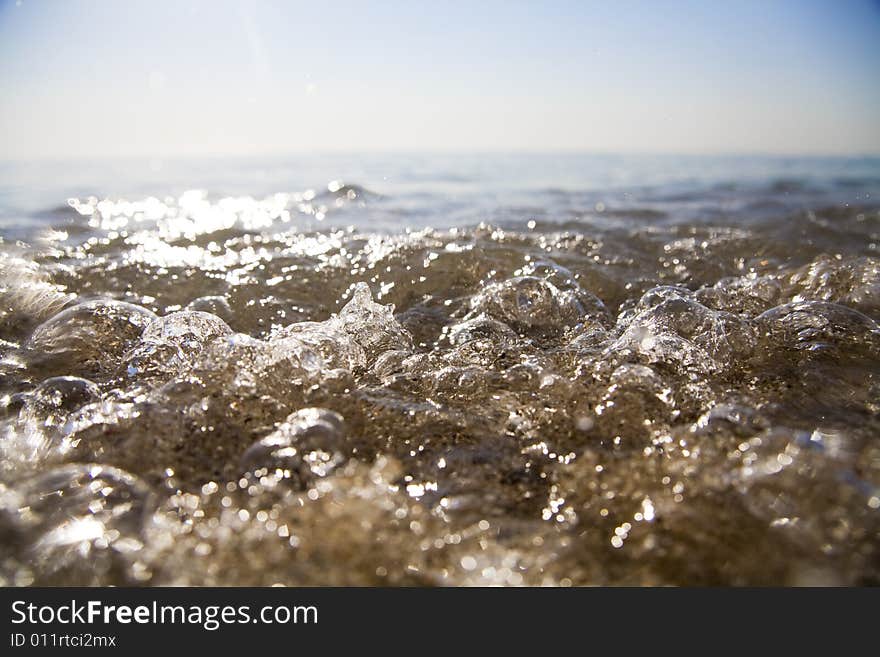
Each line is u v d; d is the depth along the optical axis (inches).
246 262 104.6
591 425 57.4
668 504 46.3
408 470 52.1
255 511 46.1
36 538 43.5
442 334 80.8
